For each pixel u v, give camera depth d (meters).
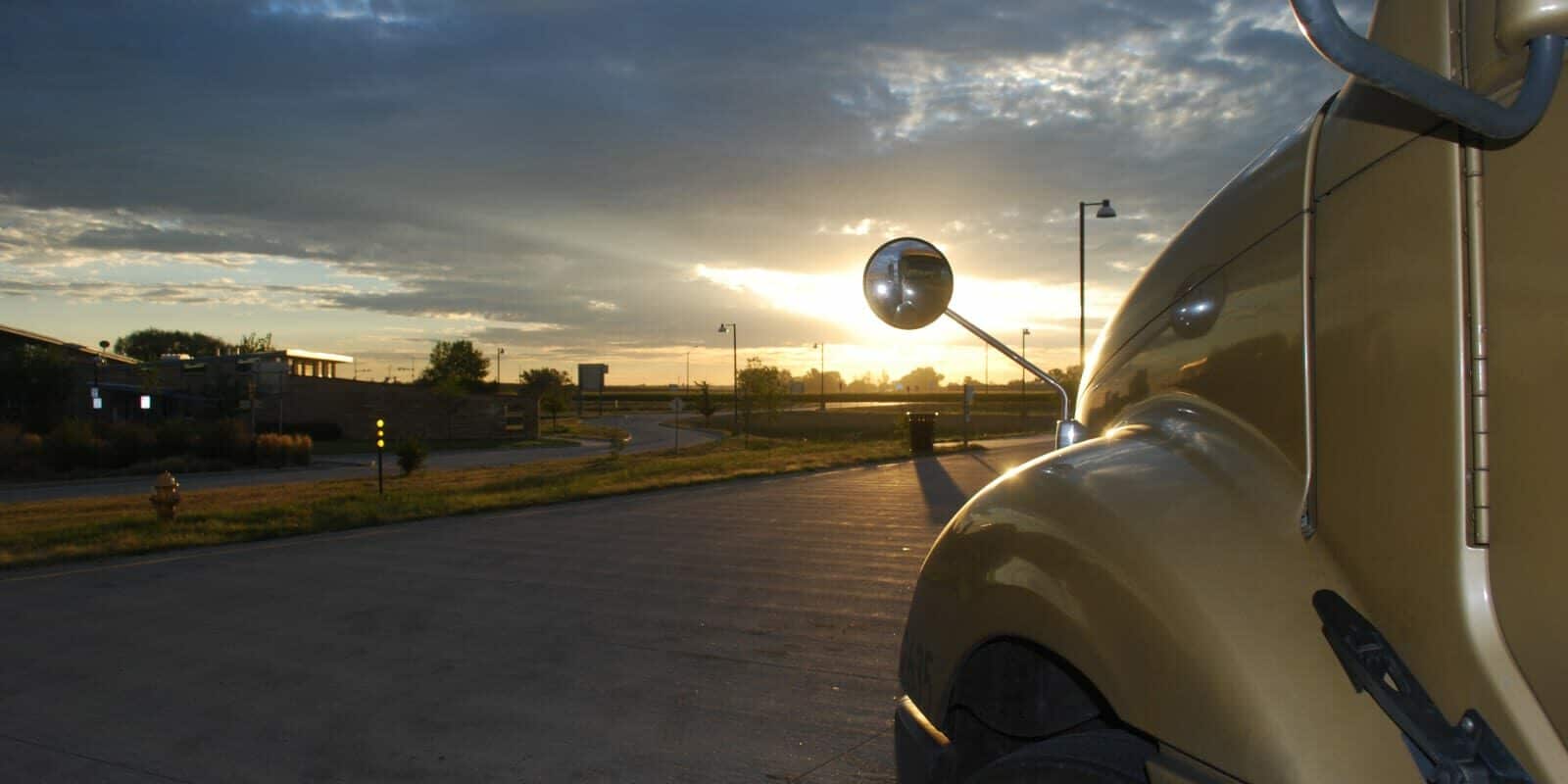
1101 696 2.09
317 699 6.19
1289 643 1.58
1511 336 1.35
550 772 4.99
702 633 7.71
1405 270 1.45
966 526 2.32
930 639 2.42
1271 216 1.86
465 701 6.12
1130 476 1.98
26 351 49.09
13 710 6.02
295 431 62.00
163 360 63.75
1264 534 1.71
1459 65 1.38
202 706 6.08
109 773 5.04
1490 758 1.32
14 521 18.56
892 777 4.89
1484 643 1.33
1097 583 1.85
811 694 6.19
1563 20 1.19
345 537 13.34
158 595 9.47
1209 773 1.61
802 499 17.69
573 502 17.70
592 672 6.70
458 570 10.59
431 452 53.47
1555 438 1.36
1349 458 1.57
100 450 38.47
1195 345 2.12
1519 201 1.36
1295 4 1.23
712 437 61.06
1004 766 2.01
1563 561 1.38
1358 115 1.58
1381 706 1.45
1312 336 1.67
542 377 133.62
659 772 4.98
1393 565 1.47
